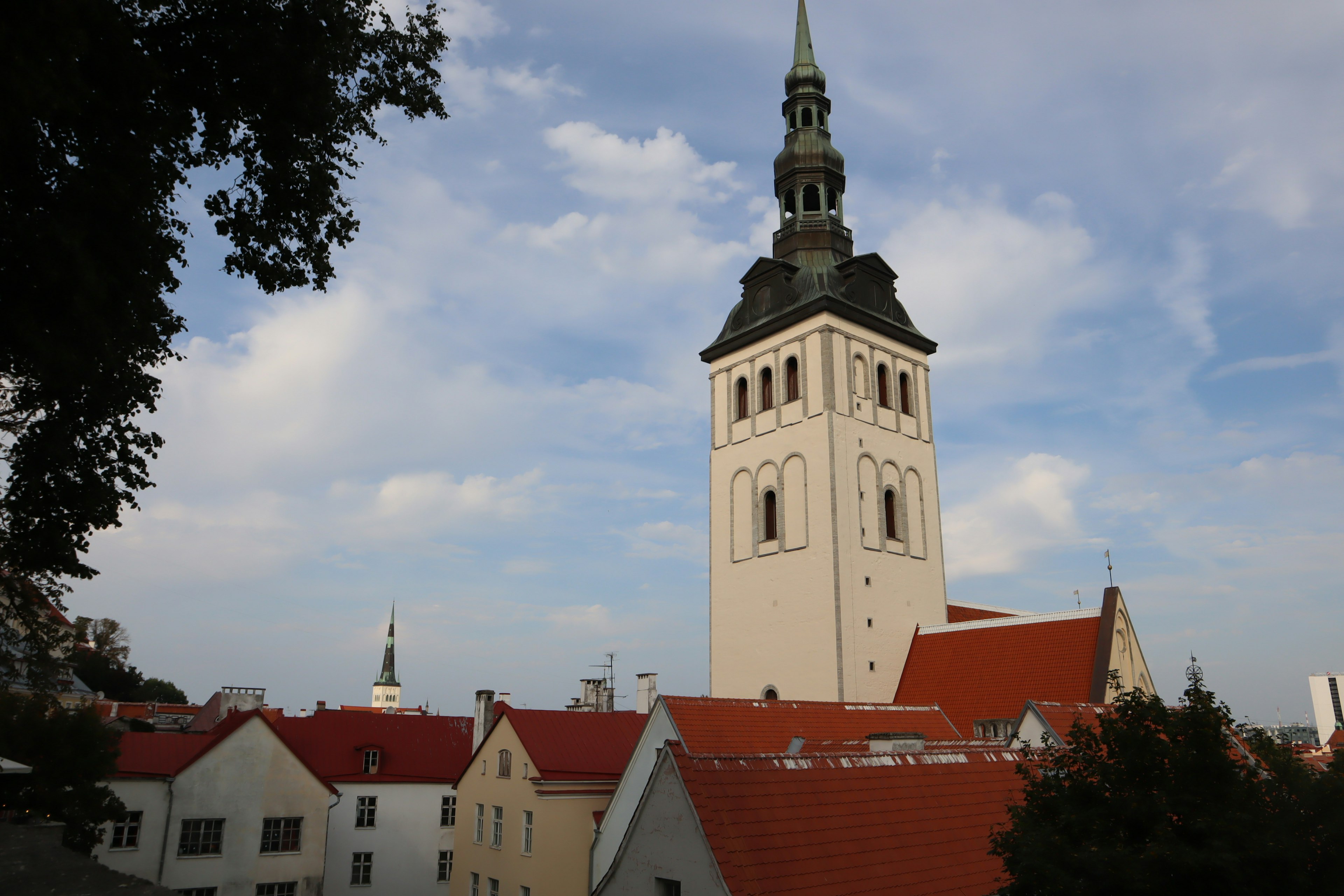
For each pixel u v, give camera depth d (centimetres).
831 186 5678
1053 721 3161
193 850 4666
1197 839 1314
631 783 3319
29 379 1752
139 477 1966
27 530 1842
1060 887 1304
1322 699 17288
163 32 1681
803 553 4878
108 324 1644
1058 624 4262
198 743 5041
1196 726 1430
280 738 5003
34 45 1300
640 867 1745
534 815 4281
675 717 3222
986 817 2055
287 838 4916
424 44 1978
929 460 5434
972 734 4116
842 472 4862
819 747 2856
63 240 1448
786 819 1730
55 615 2984
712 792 1688
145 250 1655
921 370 5591
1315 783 1350
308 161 1870
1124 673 4056
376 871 5719
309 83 1748
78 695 6612
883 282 5500
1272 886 1260
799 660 4753
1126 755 1471
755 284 5628
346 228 1994
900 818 1903
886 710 3838
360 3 1888
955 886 1772
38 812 3080
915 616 4984
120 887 1218
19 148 1437
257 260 1905
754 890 1523
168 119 1652
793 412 5144
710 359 5834
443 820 5984
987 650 4472
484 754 4928
